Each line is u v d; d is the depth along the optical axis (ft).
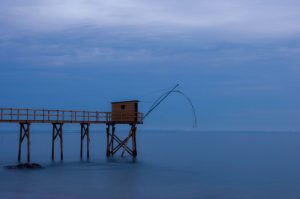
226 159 211.82
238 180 135.03
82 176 134.10
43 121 154.40
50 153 241.96
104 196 105.60
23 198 101.19
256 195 111.04
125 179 131.03
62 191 110.11
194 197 106.93
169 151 275.80
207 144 416.67
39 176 131.23
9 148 302.25
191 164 181.98
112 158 187.11
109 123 176.65
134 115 170.91
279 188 120.98
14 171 139.44
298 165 184.34
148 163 175.63
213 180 133.69
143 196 106.63
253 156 237.04
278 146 383.65
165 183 125.70
